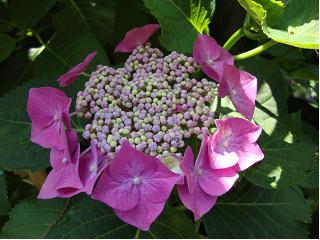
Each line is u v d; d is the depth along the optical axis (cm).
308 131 33
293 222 21
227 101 20
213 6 21
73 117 21
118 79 19
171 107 18
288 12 20
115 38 26
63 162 17
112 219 19
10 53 25
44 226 22
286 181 20
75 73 20
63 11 26
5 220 24
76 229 19
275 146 21
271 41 21
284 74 29
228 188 17
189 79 19
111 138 17
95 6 27
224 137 17
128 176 16
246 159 17
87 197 19
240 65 23
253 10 19
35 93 18
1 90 25
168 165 17
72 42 25
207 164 17
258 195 21
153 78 19
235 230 20
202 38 19
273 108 22
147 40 23
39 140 18
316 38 18
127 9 25
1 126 21
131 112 18
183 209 21
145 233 19
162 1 21
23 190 28
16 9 25
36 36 27
